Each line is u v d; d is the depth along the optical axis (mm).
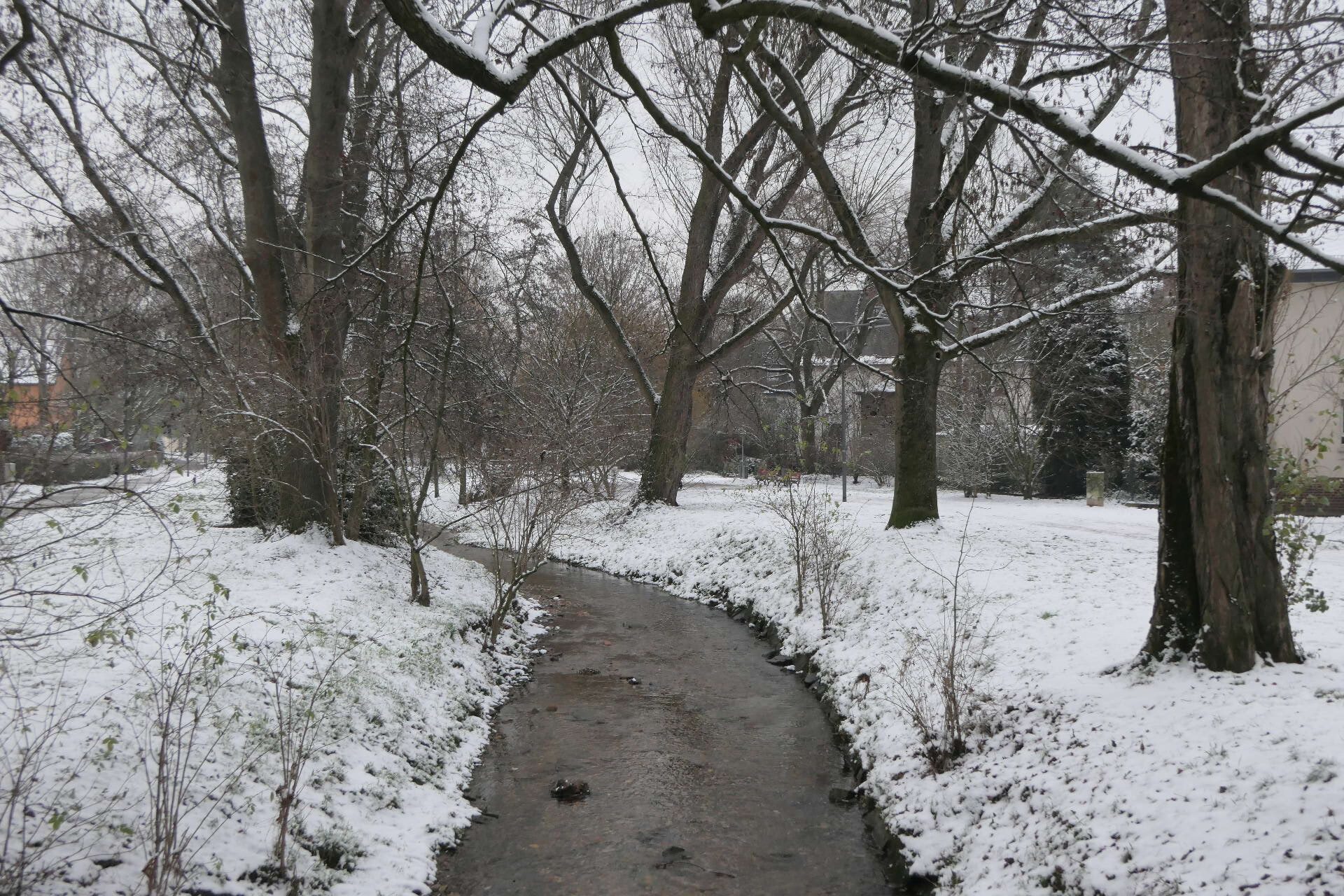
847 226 10070
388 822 5578
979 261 9836
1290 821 4082
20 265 9922
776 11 4500
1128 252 7367
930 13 5574
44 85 8961
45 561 4555
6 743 4328
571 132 20375
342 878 4816
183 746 4902
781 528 15508
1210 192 4000
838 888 5363
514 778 7055
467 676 8898
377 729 6500
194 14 6984
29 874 3584
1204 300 5758
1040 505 23672
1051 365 26344
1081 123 4219
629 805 6539
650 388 22609
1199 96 5609
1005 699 6645
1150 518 18141
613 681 9992
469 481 20703
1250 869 3898
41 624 5770
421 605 10391
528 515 11875
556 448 18500
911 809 5957
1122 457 27031
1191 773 4727
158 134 10906
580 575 18172
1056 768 5418
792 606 12266
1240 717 5086
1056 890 4520
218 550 10820
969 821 5562
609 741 7957
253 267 11312
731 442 38531
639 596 15672
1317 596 6129
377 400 11789
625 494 27031
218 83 10992
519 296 18906
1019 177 5832
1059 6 4570
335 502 11562
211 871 4219
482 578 14148
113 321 8797
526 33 5328
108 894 3756
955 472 29219
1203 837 4215
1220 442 5746
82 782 4273
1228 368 5727
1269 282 5789
